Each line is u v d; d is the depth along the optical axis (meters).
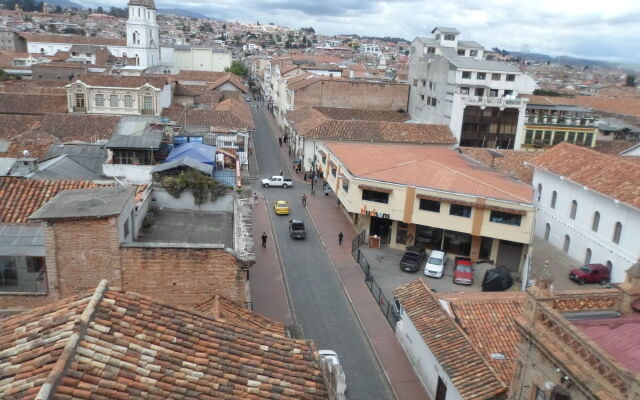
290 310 37.56
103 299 12.58
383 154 57.16
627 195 41.53
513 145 80.62
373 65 190.62
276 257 47.25
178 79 106.12
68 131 53.53
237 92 102.38
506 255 47.72
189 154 36.59
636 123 101.06
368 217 51.88
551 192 52.78
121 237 20.28
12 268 19.69
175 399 10.98
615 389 13.96
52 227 19.05
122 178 34.31
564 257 49.41
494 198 44.66
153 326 12.59
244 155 48.94
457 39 114.38
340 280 43.44
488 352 25.28
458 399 23.86
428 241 50.31
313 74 110.56
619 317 18.19
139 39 110.81
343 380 12.25
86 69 99.00
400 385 29.27
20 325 11.97
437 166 50.28
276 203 59.41
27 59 121.88
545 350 16.59
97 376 10.61
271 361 13.23
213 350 12.80
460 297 29.52
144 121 45.22
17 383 9.92
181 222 26.89
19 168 32.94
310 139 72.56
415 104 96.94
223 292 21.34
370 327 35.72
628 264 41.56
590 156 50.34
